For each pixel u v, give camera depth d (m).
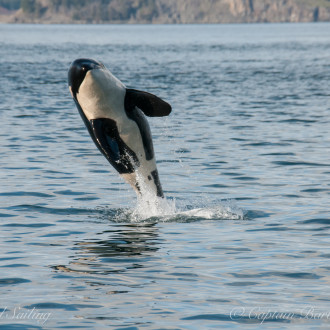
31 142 94.75
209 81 196.75
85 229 53.25
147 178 57.94
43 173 74.12
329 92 165.38
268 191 65.62
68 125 112.38
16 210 58.94
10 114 125.94
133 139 55.28
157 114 53.34
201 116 123.25
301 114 124.62
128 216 57.41
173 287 40.41
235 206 60.19
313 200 61.72
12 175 72.94
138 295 39.22
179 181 70.69
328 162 79.31
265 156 83.62
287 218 55.84
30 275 42.53
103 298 38.81
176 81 196.00
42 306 37.72
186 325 35.31
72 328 35.03
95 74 51.88
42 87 181.12
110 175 73.56
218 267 43.84
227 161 80.81
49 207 60.06
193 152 87.38
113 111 53.47
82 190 66.50
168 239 50.28
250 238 50.34
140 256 46.19
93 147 90.94
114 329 34.94
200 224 54.66
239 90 171.88
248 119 118.81
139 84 185.75
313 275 42.19
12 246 48.69
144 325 35.38
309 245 48.38
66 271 43.22
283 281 41.25
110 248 48.03
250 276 42.12
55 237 51.00
